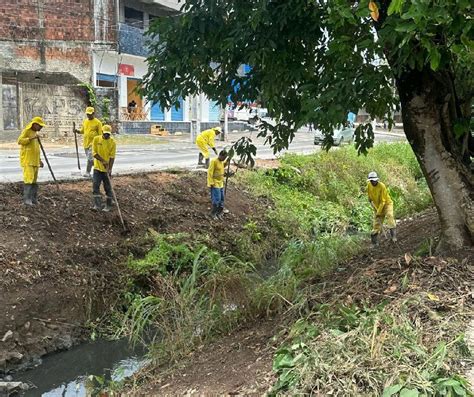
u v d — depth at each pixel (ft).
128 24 104.63
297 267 28.25
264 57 19.25
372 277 18.12
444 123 19.08
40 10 86.69
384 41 15.31
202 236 38.24
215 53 20.98
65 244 31.32
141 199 40.75
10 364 23.76
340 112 16.92
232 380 15.26
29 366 24.18
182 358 20.18
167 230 38.17
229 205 46.34
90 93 85.46
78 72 91.40
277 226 46.03
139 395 17.79
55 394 22.07
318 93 18.71
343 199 57.16
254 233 42.42
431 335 13.17
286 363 13.55
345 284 19.04
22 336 25.07
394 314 14.14
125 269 31.50
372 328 13.34
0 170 46.62
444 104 18.92
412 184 62.69
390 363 11.90
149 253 33.09
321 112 17.49
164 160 61.57
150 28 21.12
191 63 21.30
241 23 19.43
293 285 22.48
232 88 22.50
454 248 19.12
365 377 11.68
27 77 79.77
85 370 24.13
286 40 19.89
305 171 60.44
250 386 13.98
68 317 27.25
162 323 23.35
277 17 18.78
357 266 23.84
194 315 22.25
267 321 20.70
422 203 48.52
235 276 24.39
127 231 35.60
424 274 17.01
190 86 21.98
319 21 18.72
